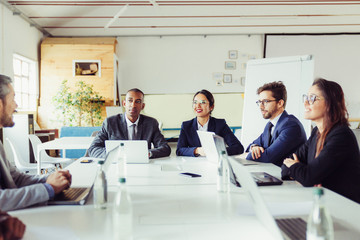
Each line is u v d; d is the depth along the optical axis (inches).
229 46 322.7
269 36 317.4
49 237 36.4
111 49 292.2
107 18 266.4
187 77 323.0
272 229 35.3
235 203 49.7
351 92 322.3
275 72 139.9
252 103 144.8
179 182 65.7
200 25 289.3
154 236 36.4
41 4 229.9
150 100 287.1
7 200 45.9
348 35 318.0
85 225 40.2
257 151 93.2
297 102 133.5
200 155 106.4
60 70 289.0
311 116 70.0
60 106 275.4
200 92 114.8
